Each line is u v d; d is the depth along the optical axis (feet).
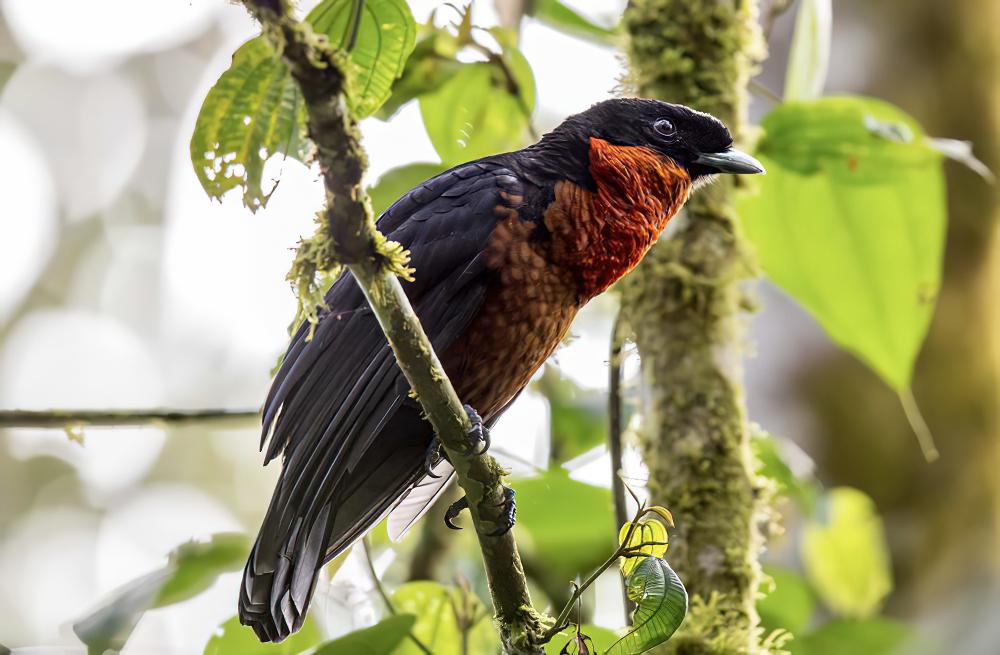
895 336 28.40
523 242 24.86
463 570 29.99
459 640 29.17
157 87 78.69
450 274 24.67
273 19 15.51
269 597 24.11
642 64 28.76
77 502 69.21
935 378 37.93
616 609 33.32
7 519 68.23
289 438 24.40
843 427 37.06
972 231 38.50
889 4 38.96
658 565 19.53
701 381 26.45
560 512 31.83
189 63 79.46
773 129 27.20
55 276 73.92
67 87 78.02
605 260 25.70
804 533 34.14
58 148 76.74
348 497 25.93
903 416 36.96
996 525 36.81
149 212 76.23
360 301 24.38
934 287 28.09
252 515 67.67
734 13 28.63
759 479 26.30
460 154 30.66
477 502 21.30
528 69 30.07
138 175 76.95
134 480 69.21
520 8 31.30
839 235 28.25
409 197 25.99
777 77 36.68
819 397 37.09
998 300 38.11
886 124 26.48
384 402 23.47
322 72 15.71
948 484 36.88
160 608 26.84
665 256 27.25
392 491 26.58
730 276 27.25
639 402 27.12
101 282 74.38
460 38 29.81
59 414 25.99
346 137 16.28
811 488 31.22
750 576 25.40
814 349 37.11
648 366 26.94
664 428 26.30
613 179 25.82
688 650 24.17
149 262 75.25
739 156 26.91
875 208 27.96
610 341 28.58
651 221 26.13
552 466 32.83
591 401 33.35
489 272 24.72
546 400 33.53
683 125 26.96
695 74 28.48
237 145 18.81
